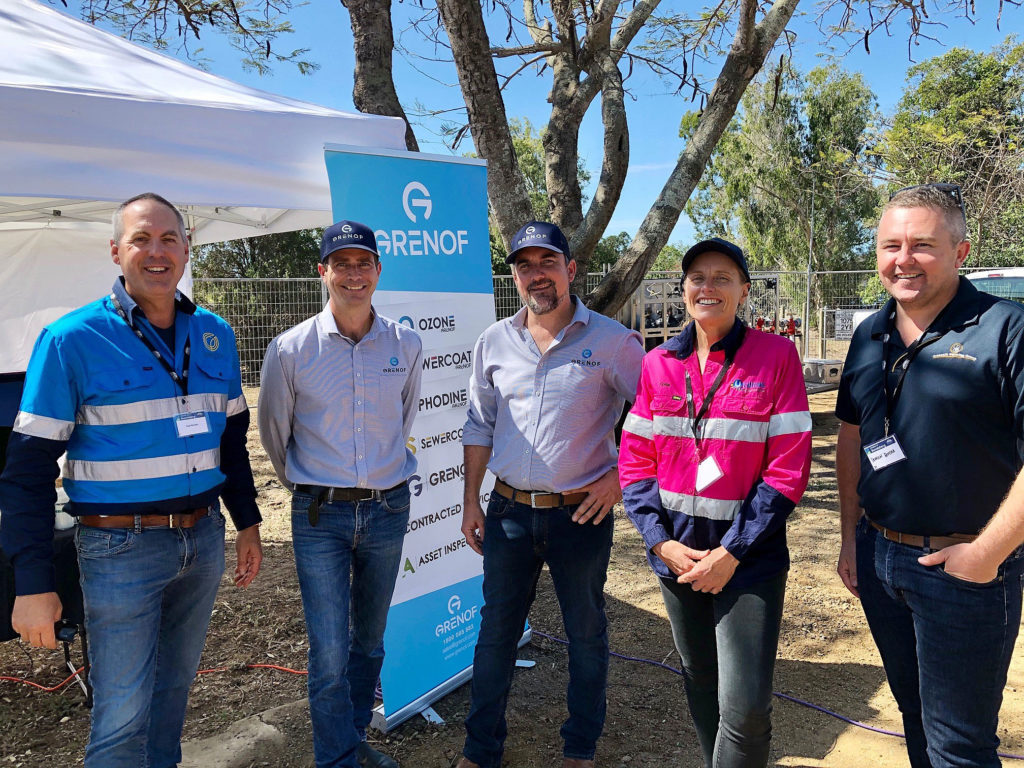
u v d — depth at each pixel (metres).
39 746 3.03
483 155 4.97
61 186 2.70
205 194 3.08
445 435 3.44
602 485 2.62
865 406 2.15
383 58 4.94
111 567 2.11
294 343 2.63
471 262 3.55
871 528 2.23
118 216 2.16
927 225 1.97
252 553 2.62
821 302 14.73
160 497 2.17
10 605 2.88
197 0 6.29
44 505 2.02
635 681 3.59
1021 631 4.09
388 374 2.73
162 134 2.92
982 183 19.55
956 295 2.02
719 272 2.17
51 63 2.96
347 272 2.59
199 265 19.30
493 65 4.85
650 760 2.95
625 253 5.52
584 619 2.70
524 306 2.78
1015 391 1.86
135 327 2.16
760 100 31.28
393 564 2.81
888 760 2.92
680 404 2.28
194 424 2.25
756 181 32.50
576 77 5.93
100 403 2.09
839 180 30.28
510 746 3.05
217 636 4.09
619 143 5.78
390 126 3.71
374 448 2.69
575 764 2.77
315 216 5.61
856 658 3.80
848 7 6.44
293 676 3.67
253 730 3.15
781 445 2.13
